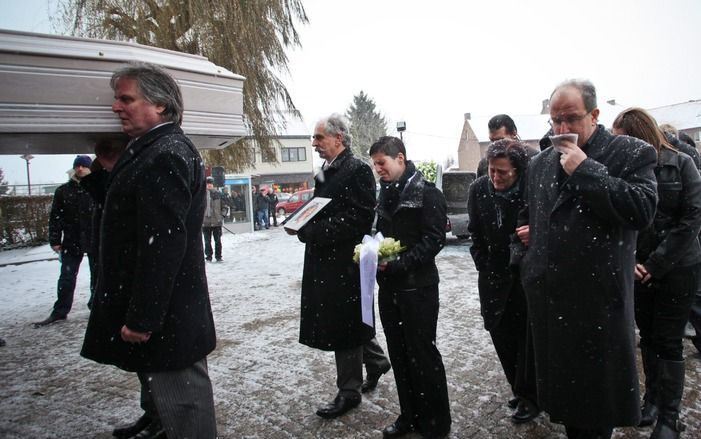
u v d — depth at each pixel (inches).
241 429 111.8
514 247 95.7
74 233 223.9
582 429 82.5
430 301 102.0
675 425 97.4
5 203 574.6
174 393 82.0
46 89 78.6
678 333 99.8
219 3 490.0
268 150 573.0
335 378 140.3
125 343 79.4
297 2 558.9
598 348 77.5
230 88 105.2
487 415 113.0
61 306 224.1
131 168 76.7
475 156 2068.2
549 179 84.0
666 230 100.6
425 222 101.0
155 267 73.6
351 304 114.1
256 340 181.6
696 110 1931.6
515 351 111.6
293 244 537.3
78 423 119.6
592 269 77.1
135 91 78.9
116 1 478.9
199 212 83.9
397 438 104.8
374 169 117.2
